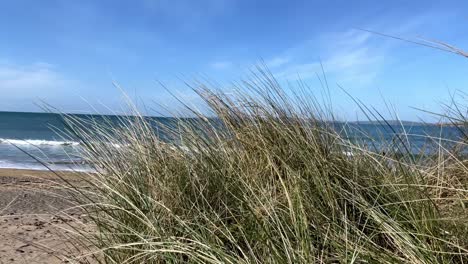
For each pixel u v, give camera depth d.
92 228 3.35
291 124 3.64
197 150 3.66
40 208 6.28
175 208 3.03
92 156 3.53
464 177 2.93
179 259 2.58
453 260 2.22
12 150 20.95
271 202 2.73
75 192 3.54
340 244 2.42
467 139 2.92
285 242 2.37
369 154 3.21
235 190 3.13
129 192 3.11
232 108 4.02
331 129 3.71
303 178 3.09
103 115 3.74
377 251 2.28
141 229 2.86
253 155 3.61
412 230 2.40
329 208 2.77
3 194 7.32
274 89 3.92
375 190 2.88
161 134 3.87
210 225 2.78
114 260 2.77
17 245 3.96
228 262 2.28
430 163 3.43
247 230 2.70
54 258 3.36
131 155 3.52
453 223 2.37
